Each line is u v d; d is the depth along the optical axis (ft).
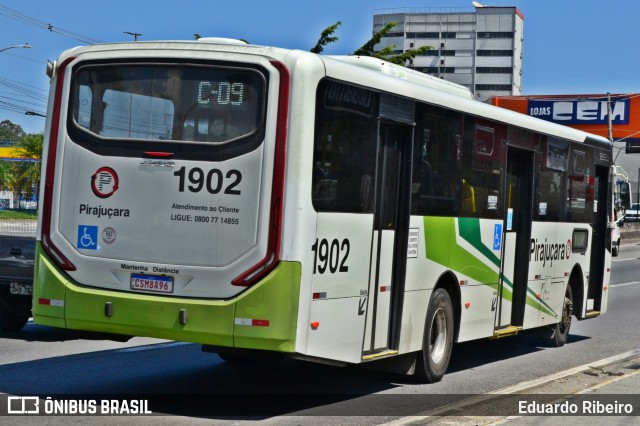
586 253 57.11
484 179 42.98
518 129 46.62
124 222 31.17
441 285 40.42
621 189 76.33
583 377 41.65
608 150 60.44
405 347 36.78
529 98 232.53
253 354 31.09
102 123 31.73
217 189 30.12
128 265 31.04
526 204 48.37
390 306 35.91
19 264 45.39
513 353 51.19
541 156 49.62
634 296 88.38
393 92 34.83
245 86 30.19
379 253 34.68
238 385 36.83
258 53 30.19
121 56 31.63
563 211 53.06
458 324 41.42
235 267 29.81
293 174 29.55
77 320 31.53
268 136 29.73
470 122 41.42
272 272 29.48
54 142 32.32
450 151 39.63
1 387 34.30
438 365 39.78
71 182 31.96
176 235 30.50
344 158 31.76
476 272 42.68
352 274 32.50
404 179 36.27
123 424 28.94
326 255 30.86
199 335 29.96
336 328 31.65
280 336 29.40
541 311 50.62
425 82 41.06
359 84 32.58
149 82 31.24
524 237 48.21
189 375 38.47
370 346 34.53
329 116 30.91
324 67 30.55
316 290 30.35
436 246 38.73
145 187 30.94
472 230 42.04
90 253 31.58
